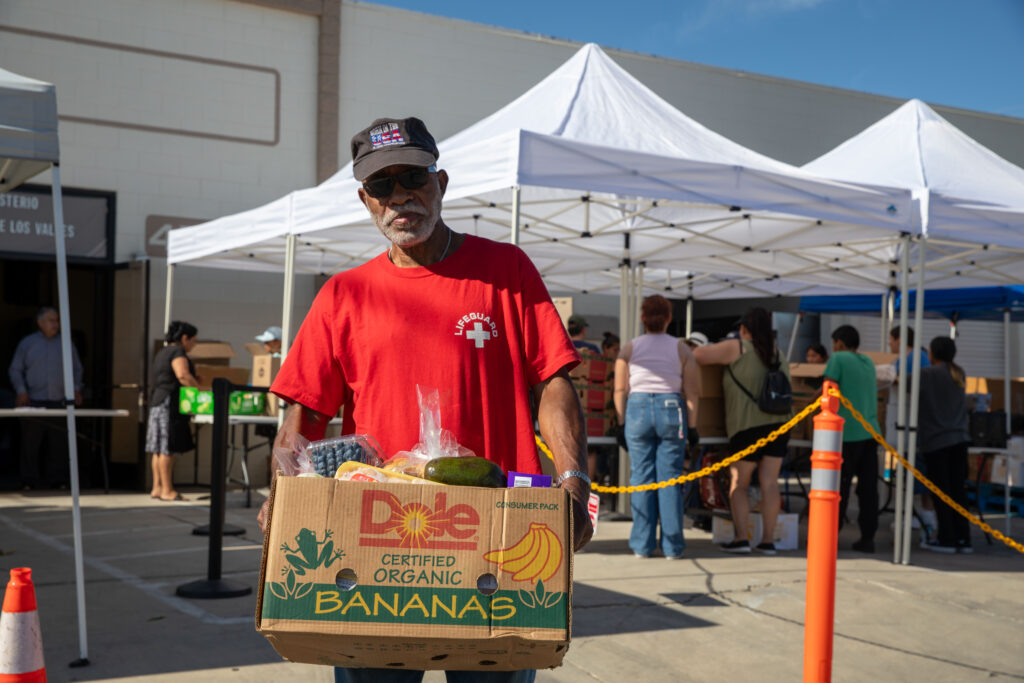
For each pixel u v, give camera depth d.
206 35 12.37
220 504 5.62
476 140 7.16
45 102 4.11
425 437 1.92
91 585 5.72
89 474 11.09
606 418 7.94
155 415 9.86
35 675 2.62
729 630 4.89
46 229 11.30
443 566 1.58
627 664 4.29
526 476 1.82
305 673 4.04
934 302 11.83
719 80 15.57
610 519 8.88
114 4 11.79
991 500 10.21
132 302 11.18
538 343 2.11
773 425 7.03
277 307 12.78
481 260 2.13
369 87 13.33
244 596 5.50
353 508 1.60
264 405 9.84
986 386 10.70
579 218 8.93
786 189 6.49
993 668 4.41
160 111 12.06
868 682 4.14
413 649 1.62
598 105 7.22
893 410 8.03
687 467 8.16
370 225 8.28
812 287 12.52
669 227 8.52
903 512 7.19
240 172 12.55
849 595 5.75
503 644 1.59
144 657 4.23
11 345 13.95
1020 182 7.80
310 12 12.90
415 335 2.05
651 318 6.85
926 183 7.37
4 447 11.58
